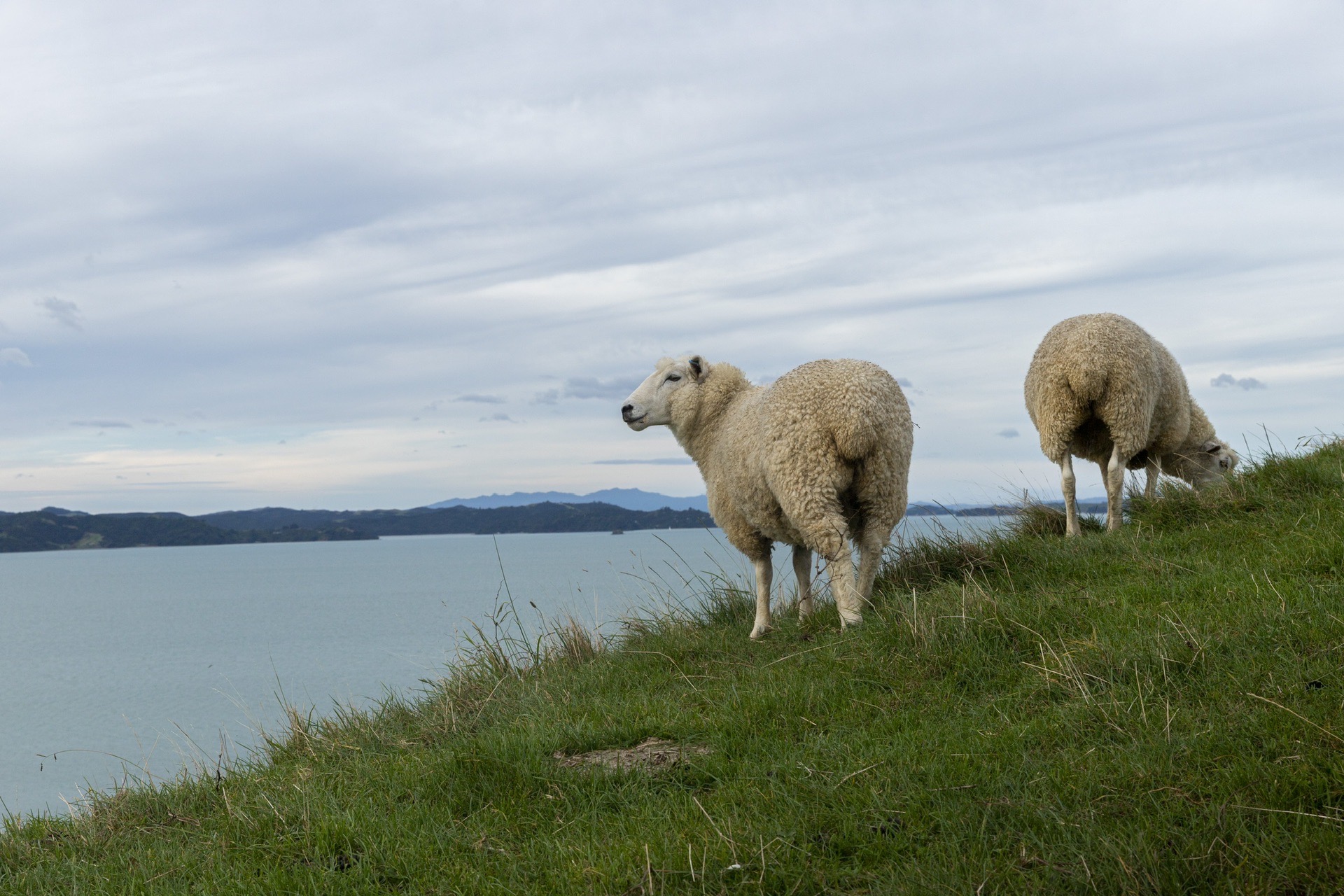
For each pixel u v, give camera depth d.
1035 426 8.34
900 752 3.65
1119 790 3.03
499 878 3.20
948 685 4.31
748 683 5.00
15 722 25.45
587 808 3.71
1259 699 3.38
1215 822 2.71
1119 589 5.14
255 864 3.57
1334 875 2.37
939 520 7.21
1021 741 3.54
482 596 49.53
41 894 3.65
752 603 7.43
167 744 19.23
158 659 43.44
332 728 5.98
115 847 4.22
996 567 6.21
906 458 5.95
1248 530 5.88
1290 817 2.69
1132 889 2.47
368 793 4.15
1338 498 5.94
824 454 5.67
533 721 4.91
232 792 4.68
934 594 5.44
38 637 63.16
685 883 2.91
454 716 5.48
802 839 3.08
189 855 3.81
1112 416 7.47
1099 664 4.03
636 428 7.64
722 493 6.91
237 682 29.06
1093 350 7.38
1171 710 3.50
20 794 15.52
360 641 38.53
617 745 4.44
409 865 3.34
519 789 3.93
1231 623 4.18
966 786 3.22
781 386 5.96
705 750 4.14
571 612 7.92
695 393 7.24
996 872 2.69
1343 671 3.51
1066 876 2.62
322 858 3.52
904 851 2.95
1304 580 4.60
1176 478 9.48
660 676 5.65
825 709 4.34
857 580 6.10
